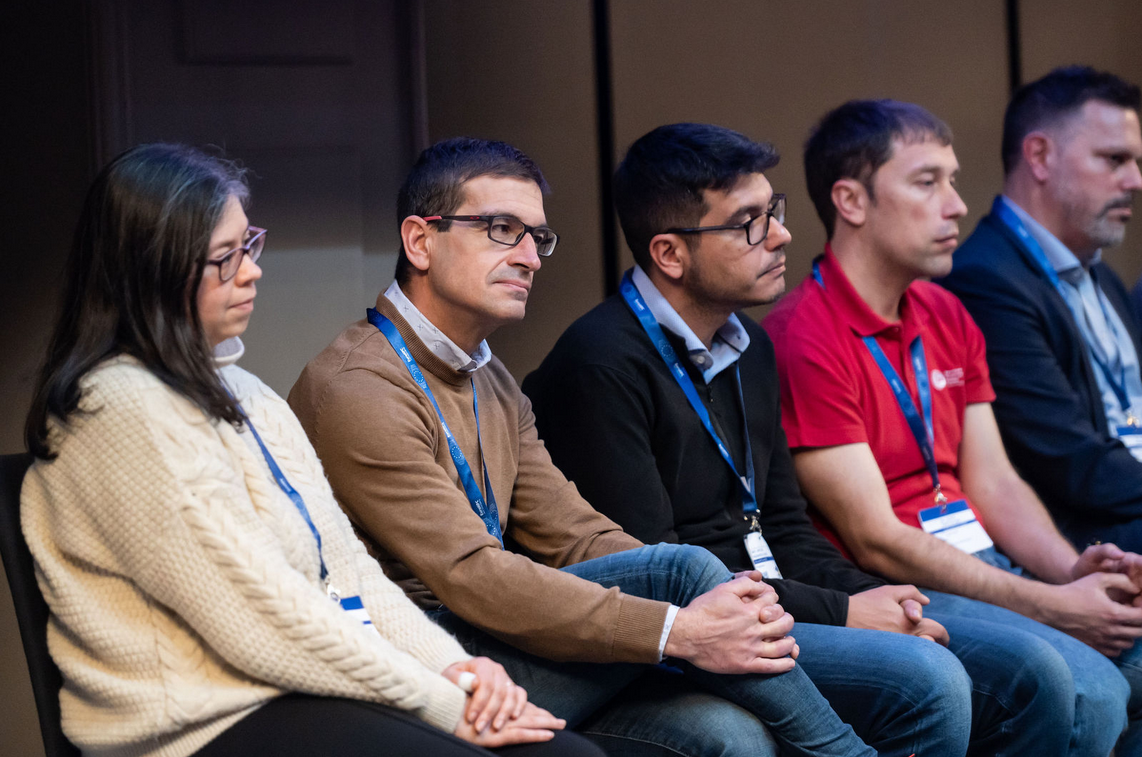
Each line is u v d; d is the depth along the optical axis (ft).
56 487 8.73
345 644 8.59
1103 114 18.86
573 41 22.36
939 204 16.14
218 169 9.43
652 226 14.55
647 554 11.32
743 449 14.79
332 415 11.09
